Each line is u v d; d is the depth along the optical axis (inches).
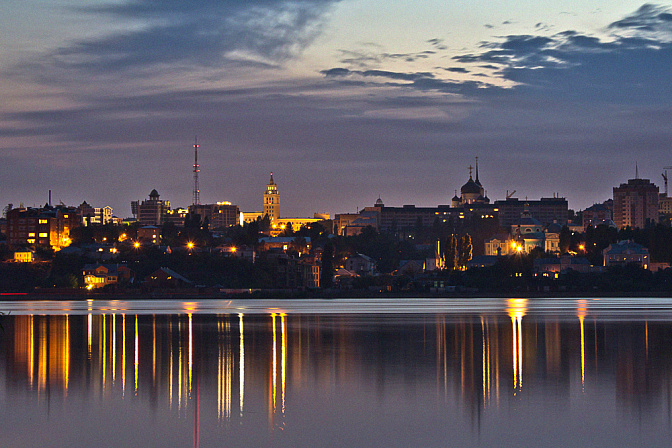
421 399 3159.5
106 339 5280.5
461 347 4800.7
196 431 2669.8
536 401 3112.7
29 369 3890.3
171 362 4143.7
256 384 3489.2
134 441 2559.1
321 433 2647.6
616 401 3105.3
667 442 2544.3
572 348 4739.2
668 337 5354.3
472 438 2593.5
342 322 6830.7
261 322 6840.6
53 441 2564.0
